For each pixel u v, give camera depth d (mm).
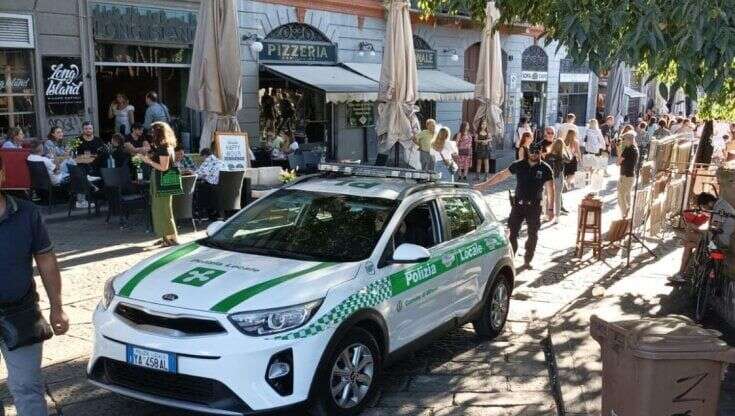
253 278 4992
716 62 5383
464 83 23641
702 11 5160
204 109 13805
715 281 7949
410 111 16281
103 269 9180
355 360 5117
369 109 22688
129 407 5344
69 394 5535
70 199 12367
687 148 13812
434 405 5570
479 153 20797
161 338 4602
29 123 14438
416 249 5441
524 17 8383
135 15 15945
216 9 13406
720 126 20750
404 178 6809
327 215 5992
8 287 4012
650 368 4059
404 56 15773
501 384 6035
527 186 9961
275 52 19531
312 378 4715
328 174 7043
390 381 6070
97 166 13133
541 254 11180
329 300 4895
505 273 7363
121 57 16016
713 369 4094
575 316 7750
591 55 5789
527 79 30438
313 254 5559
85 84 15219
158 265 5371
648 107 42000
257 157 17812
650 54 5789
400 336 5637
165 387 4668
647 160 12344
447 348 6953
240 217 6289
